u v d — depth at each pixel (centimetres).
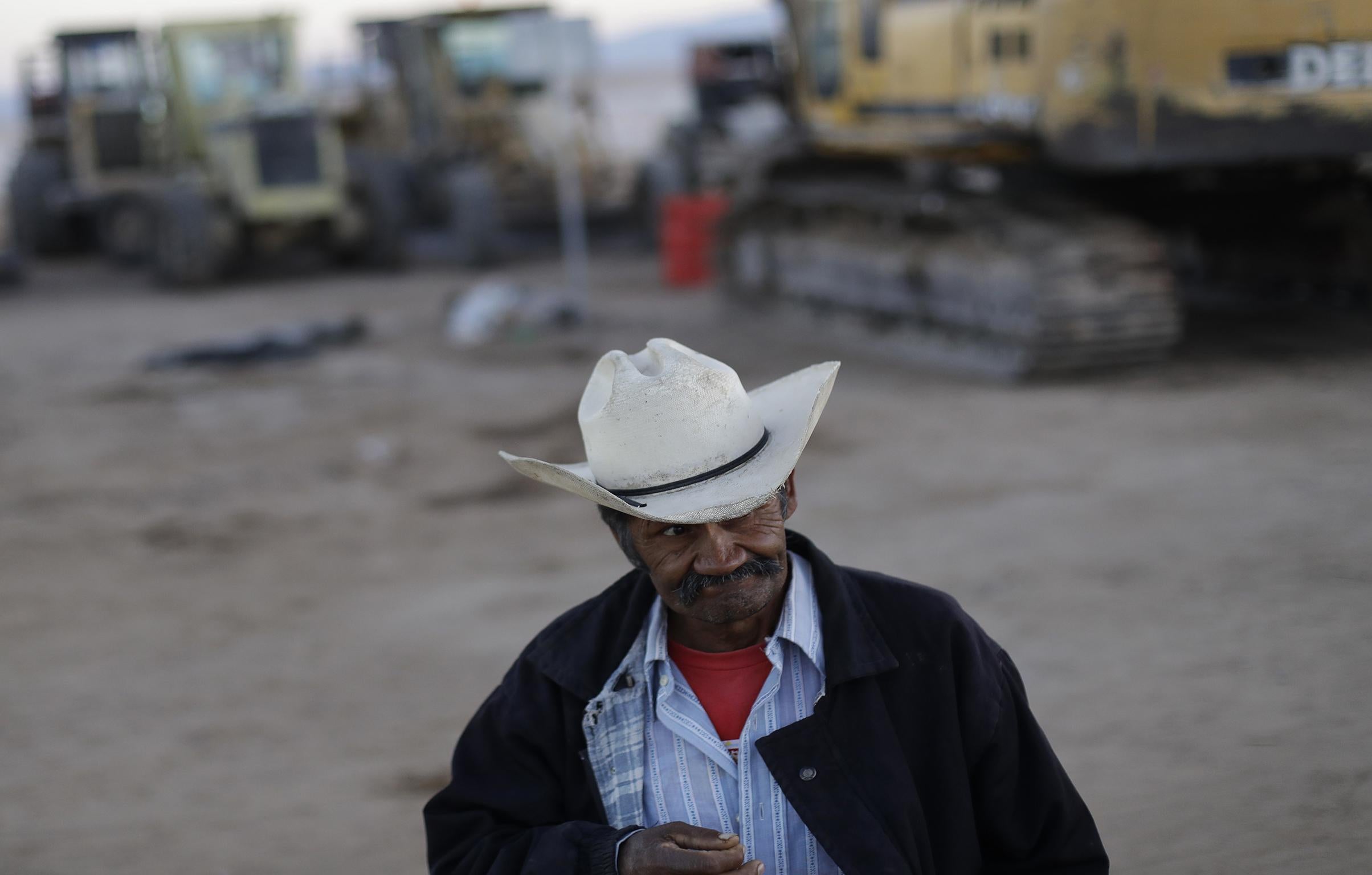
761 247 1537
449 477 1001
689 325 1575
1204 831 404
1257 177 1205
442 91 2416
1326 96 904
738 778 231
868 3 1248
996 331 1145
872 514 809
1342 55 899
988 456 909
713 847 214
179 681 650
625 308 1755
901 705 229
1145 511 750
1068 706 512
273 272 2338
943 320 1234
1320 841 388
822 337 1417
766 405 246
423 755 540
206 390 1369
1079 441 919
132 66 2358
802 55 1386
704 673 238
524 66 1764
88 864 471
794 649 234
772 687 232
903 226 1260
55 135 2728
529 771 241
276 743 567
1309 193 1247
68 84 2369
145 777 543
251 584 796
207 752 564
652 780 234
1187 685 514
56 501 1005
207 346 1536
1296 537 673
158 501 992
